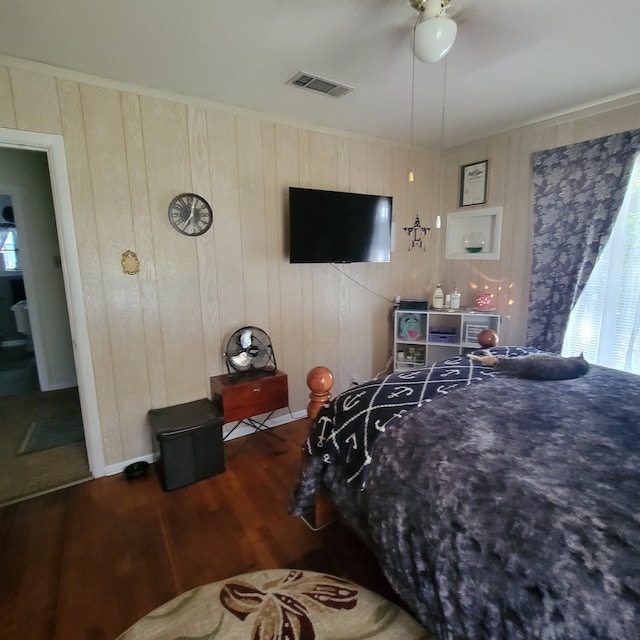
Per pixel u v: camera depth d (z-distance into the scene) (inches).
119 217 90.9
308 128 117.1
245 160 106.9
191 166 98.7
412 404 65.3
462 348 133.6
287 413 128.1
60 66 79.8
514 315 130.9
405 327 142.8
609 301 106.0
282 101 99.9
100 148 86.8
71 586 63.1
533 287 121.3
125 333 95.2
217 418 95.3
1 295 228.5
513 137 124.6
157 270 97.5
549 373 78.4
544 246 117.8
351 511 61.1
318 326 130.8
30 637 54.6
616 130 101.6
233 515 81.0
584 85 92.4
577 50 76.0
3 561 68.6
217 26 66.6
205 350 107.5
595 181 105.1
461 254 145.9
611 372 83.6
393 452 55.2
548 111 109.6
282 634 54.2
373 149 132.7
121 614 57.9
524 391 71.8
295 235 111.7
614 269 104.7
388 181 138.4
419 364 142.7
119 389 96.2
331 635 54.1
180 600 60.1
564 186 111.7
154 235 95.9
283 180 114.7
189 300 103.3
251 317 115.0
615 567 33.6
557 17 65.0
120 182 90.0
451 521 44.1
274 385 106.8
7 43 71.1
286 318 122.6
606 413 62.3
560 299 115.3
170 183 96.4
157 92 91.6
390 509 51.6
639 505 39.8
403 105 103.6
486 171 134.0
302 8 61.7
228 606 58.8
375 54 76.5
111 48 73.3
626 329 103.8
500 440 53.5
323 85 90.4
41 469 98.3
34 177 147.8
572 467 46.9
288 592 61.4
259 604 59.1
